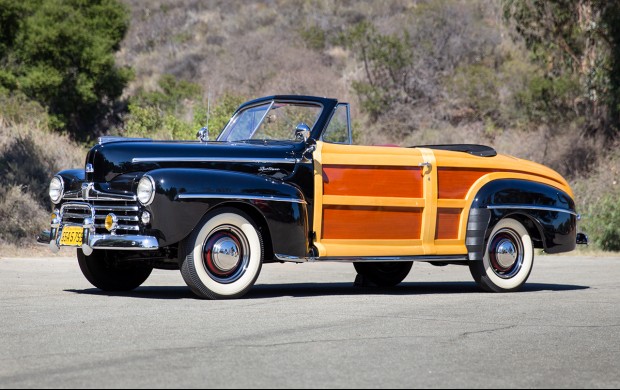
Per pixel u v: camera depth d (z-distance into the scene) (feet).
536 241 32.32
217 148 27.25
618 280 36.78
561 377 15.49
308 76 120.16
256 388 13.97
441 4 135.23
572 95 95.14
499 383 14.82
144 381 14.33
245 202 26.12
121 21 108.78
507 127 104.12
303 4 167.22
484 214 30.42
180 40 163.73
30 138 59.72
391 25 134.10
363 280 33.58
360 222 28.66
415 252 29.37
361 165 28.68
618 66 85.05
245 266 26.37
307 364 16.02
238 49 144.97
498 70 117.70
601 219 63.62
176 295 27.58
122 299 25.91
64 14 100.27
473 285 34.78
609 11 84.02
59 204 27.94
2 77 93.71
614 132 90.27
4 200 50.60
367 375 15.17
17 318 21.47
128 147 26.84
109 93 102.78
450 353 17.56
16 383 14.12
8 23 96.89
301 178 27.73
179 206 25.25
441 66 118.21
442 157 30.14
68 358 16.29
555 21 88.17
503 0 92.38
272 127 30.14
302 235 27.02
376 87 109.60
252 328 20.21
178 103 112.06
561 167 89.30
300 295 28.40
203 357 16.49
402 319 22.27
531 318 23.17
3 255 44.93
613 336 20.33
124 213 26.12
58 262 41.16
